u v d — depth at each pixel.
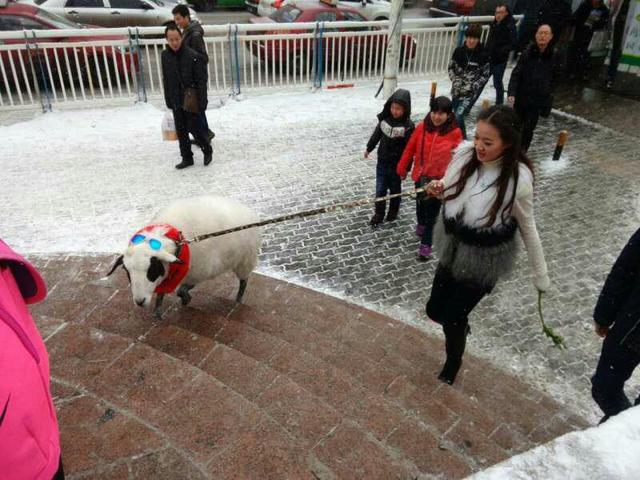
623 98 11.47
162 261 3.57
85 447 2.55
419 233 6.23
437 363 4.30
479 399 3.96
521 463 1.70
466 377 4.18
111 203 6.68
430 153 5.43
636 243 2.78
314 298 5.13
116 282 4.57
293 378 3.56
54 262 4.90
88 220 6.25
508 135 2.78
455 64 8.65
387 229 6.52
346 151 8.52
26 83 9.26
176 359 3.20
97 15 12.62
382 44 11.52
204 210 4.04
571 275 5.79
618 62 11.79
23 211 6.40
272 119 9.75
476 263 3.13
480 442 3.26
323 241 6.22
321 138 9.01
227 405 2.85
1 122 9.05
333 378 3.57
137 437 2.62
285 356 3.76
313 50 10.80
